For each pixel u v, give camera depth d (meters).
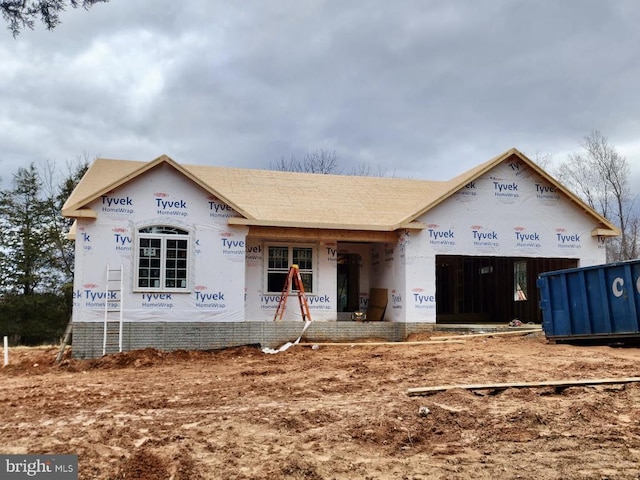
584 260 22.12
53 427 8.80
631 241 42.84
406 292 20.69
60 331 38.72
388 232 21.30
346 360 15.70
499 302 26.19
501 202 21.66
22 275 39.78
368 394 10.77
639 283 15.25
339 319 23.25
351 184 25.05
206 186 18.69
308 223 20.05
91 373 15.19
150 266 18.36
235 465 7.16
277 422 8.87
